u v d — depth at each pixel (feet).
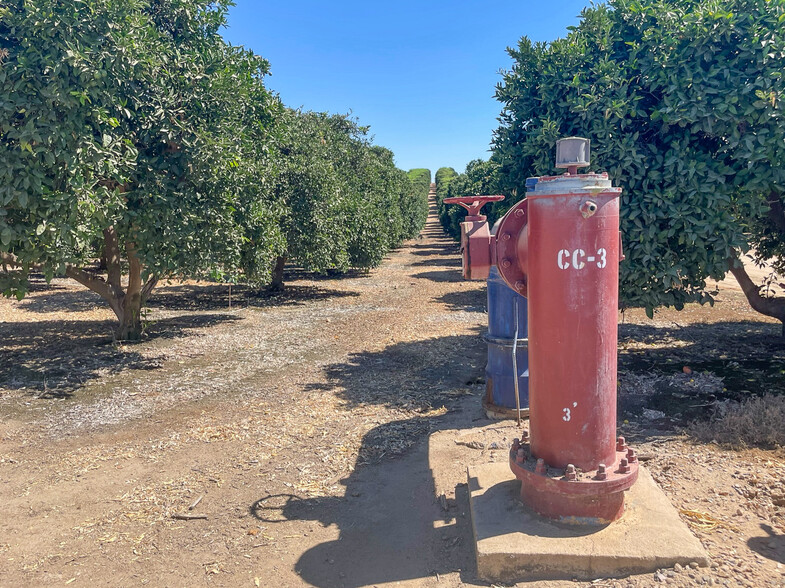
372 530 12.52
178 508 13.83
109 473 16.02
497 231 12.41
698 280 20.90
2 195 20.53
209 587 10.67
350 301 51.67
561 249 10.20
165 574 11.12
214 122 28.32
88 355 30.86
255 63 36.06
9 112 20.57
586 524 10.68
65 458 17.24
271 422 19.93
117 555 11.85
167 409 21.77
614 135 20.27
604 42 21.33
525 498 11.59
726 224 18.98
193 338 35.40
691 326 33.68
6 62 20.71
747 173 18.99
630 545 10.04
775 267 31.40
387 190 92.99
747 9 19.31
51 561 11.70
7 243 21.20
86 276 33.68
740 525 11.29
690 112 18.88
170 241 26.71
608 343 10.45
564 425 10.56
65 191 22.40
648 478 12.60
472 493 12.39
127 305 34.76
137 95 25.08
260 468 16.10
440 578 10.48
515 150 23.02
